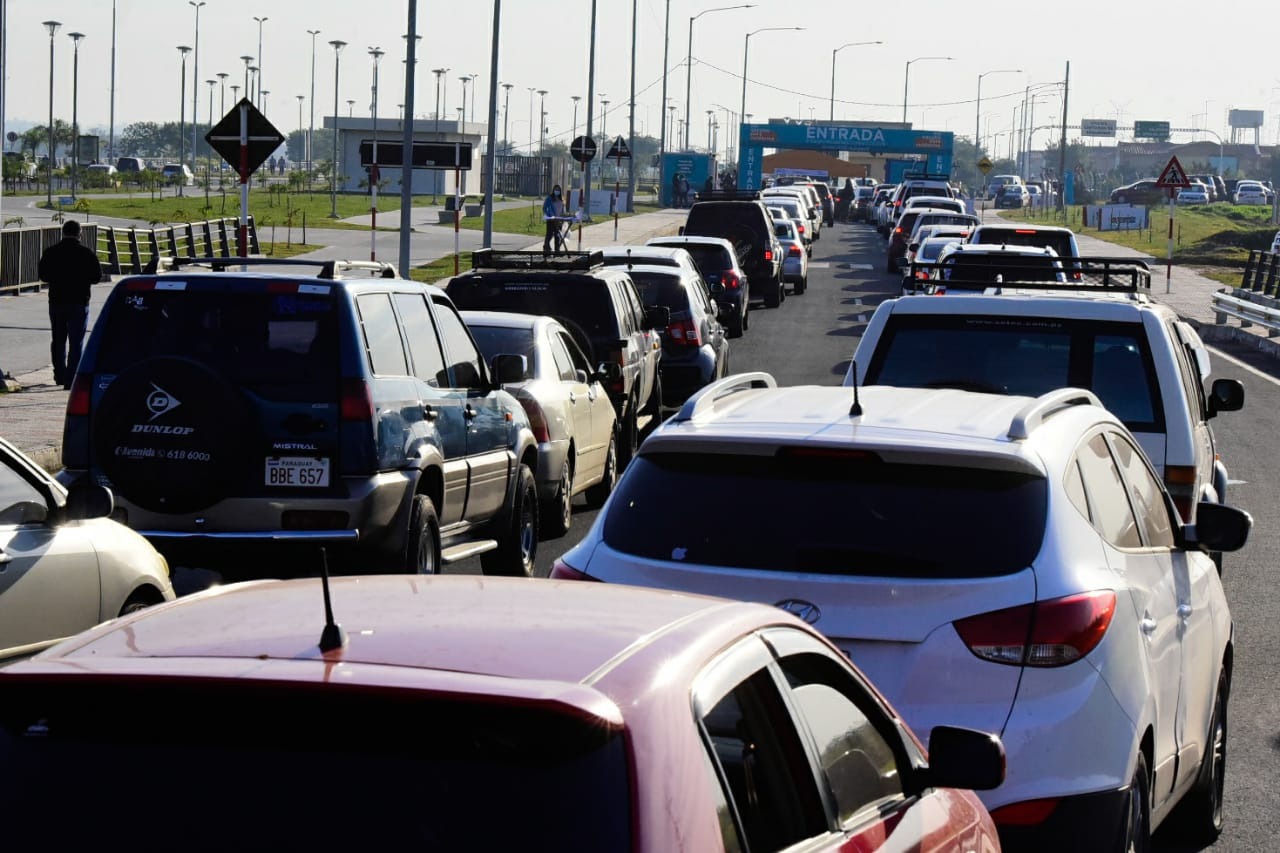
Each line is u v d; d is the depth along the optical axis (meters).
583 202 117.75
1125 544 10.44
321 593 6.15
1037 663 9.05
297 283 16.92
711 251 52.28
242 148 31.58
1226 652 12.86
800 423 10.07
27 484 12.98
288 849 4.67
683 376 35.31
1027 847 8.91
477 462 19.48
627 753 4.79
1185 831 12.23
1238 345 56.22
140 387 16.50
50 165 173.25
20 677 4.91
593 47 96.56
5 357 41.47
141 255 72.00
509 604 5.97
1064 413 10.58
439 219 115.88
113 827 4.77
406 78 56.50
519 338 23.77
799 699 6.19
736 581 9.38
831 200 147.75
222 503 16.62
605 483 26.53
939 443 9.53
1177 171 73.88
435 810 4.67
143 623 5.71
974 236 49.81
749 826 5.35
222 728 4.85
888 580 9.22
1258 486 28.91
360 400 16.72
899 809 6.80
